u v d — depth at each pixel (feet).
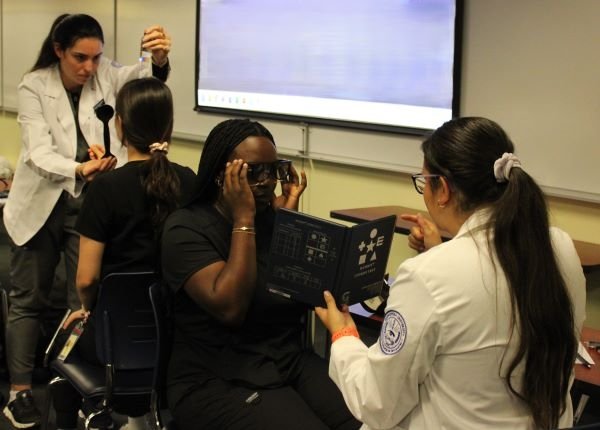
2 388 9.84
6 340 9.28
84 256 6.82
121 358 6.57
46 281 9.29
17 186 9.19
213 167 5.83
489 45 9.78
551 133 9.29
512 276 3.90
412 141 10.82
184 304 5.85
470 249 4.03
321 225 5.13
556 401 4.08
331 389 5.93
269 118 13.00
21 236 8.99
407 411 4.24
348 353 4.64
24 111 8.98
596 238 9.06
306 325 6.56
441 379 4.09
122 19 15.81
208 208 5.95
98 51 8.96
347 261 5.16
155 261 6.86
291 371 6.03
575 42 8.90
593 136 8.87
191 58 14.33
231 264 5.48
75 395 7.59
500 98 9.76
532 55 9.34
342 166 11.98
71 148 9.20
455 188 4.23
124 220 6.79
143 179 6.77
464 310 3.93
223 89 13.75
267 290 5.56
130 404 6.72
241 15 13.12
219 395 5.61
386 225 5.45
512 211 3.96
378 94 11.19
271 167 5.83
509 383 4.00
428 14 10.35
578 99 8.96
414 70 10.66
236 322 5.62
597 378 5.76
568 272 4.25
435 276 3.97
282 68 12.59
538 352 3.92
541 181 9.47
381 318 7.17
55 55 9.12
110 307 6.43
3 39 18.94
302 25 12.12
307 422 5.38
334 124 11.89
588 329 7.16
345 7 11.43
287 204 6.57
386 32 10.93
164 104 6.87
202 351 5.82
